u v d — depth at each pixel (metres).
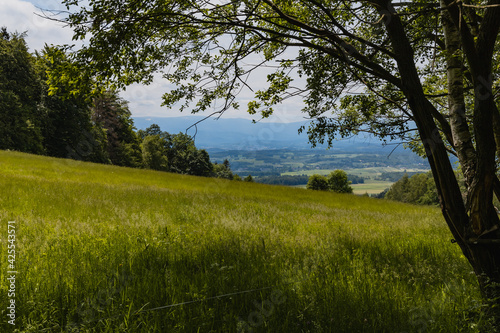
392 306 3.36
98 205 10.92
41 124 45.22
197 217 10.14
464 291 3.93
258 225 9.29
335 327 2.88
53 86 4.07
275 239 6.90
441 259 5.70
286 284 3.75
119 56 3.98
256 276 4.05
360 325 2.95
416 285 4.33
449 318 3.13
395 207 22.59
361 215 15.09
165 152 68.81
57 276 3.73
